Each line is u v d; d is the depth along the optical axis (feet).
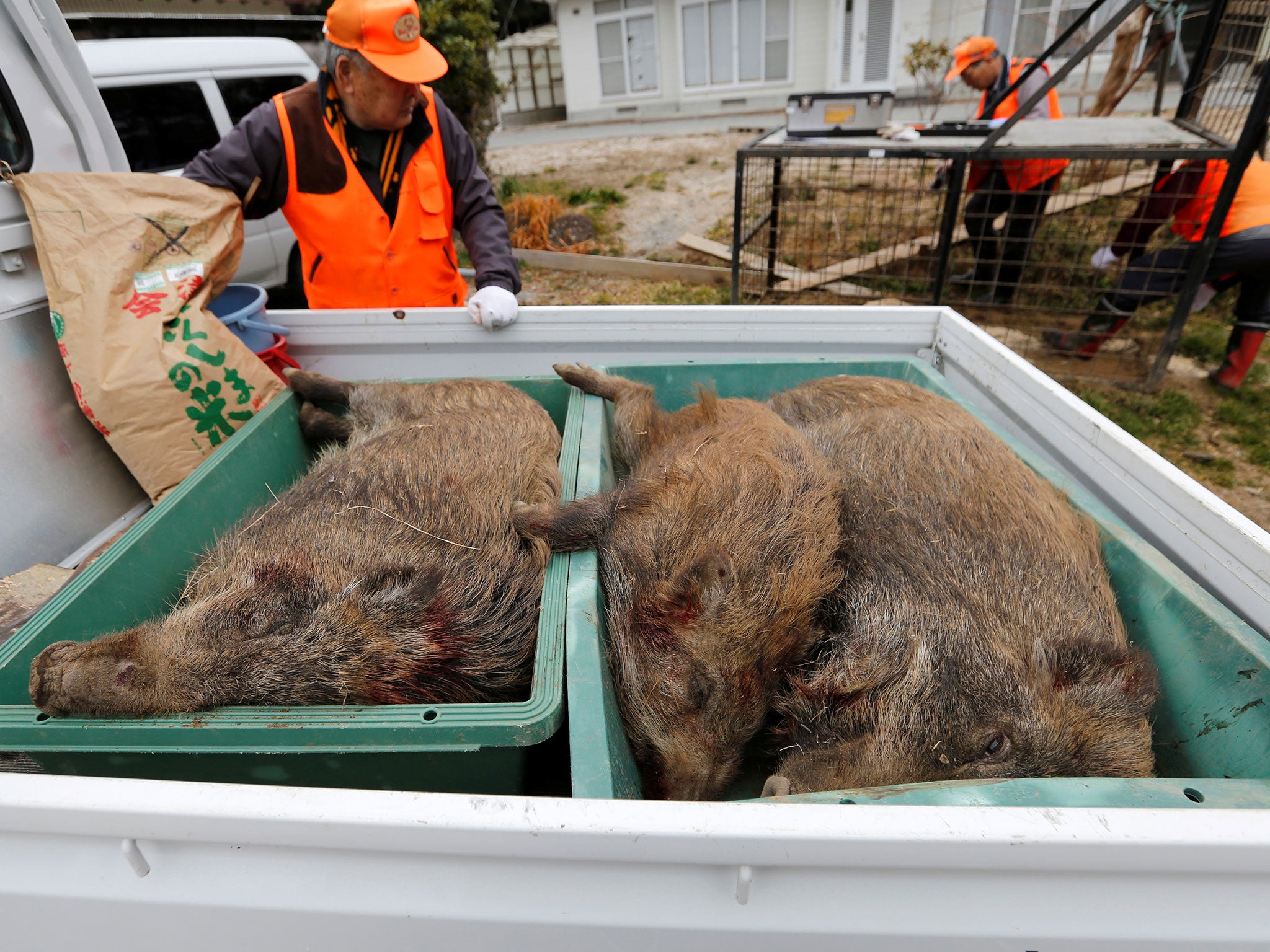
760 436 5.50
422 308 6.70
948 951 2.49
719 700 4.45
